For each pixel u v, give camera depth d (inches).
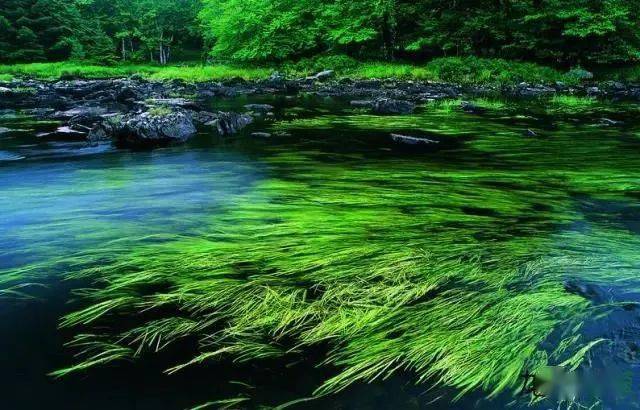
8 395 89.4
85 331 110.2
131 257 146.2
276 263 140.9
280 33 1294.3
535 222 178.5
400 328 107.7
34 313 117.6
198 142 367.2
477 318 110.9
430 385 90.0
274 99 724.0
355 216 184.2
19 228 173.0
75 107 587.2
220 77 1146.7
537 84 926.4
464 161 298.0
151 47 2824.8
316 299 121.3
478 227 172.4
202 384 91.8
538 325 107.8
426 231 167.9
